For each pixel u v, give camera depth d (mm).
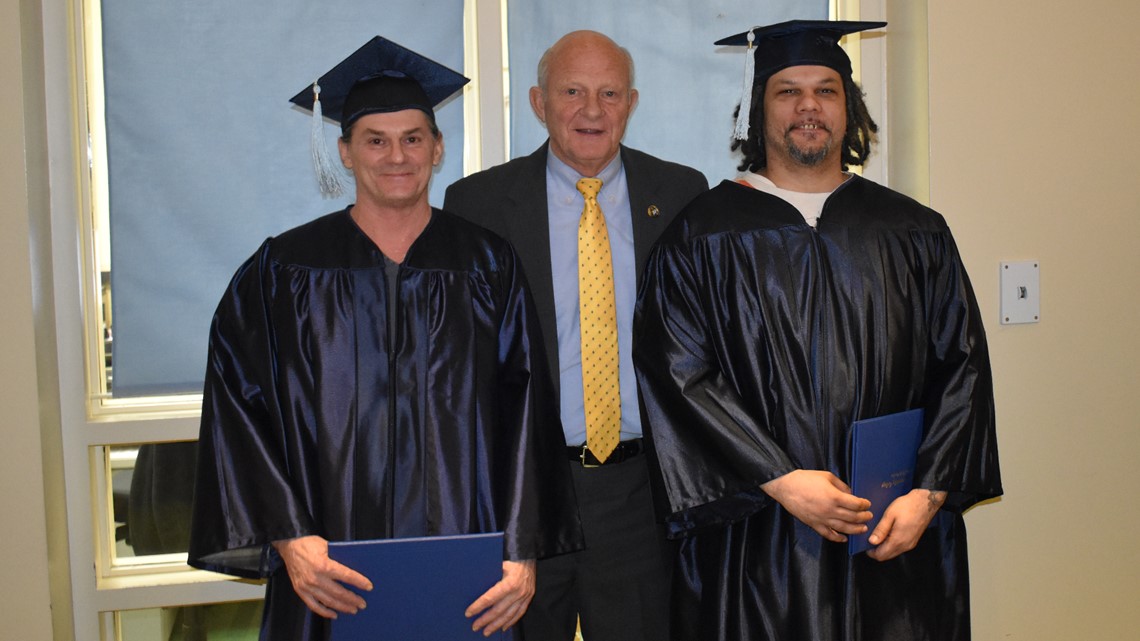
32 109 2115
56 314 2234
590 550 2055
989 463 1912
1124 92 2361
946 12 2264
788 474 1785
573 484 1957
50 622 2092
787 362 1874
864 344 1877
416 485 1760
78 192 2250
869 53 2482
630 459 2080
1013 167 2318
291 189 2340
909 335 1922
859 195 1987
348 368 1775
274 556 1787
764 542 1864
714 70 2455
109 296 2303
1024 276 2330
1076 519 2400
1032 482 2373
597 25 2416
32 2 2139
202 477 1811
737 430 1836
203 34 2291
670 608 2041
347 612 1654
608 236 2111
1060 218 2350
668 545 2113
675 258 1977
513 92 2396
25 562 2072
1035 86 2316
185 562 2348
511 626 1739
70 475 2252
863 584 1835
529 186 2137
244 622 2398
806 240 1911
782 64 1981
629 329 2104
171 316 2309
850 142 2119
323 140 1871
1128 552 2434
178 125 2293
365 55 1816
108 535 2328
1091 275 2373
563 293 2086
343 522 1731
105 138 2277
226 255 2322
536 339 1922
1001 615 2379
